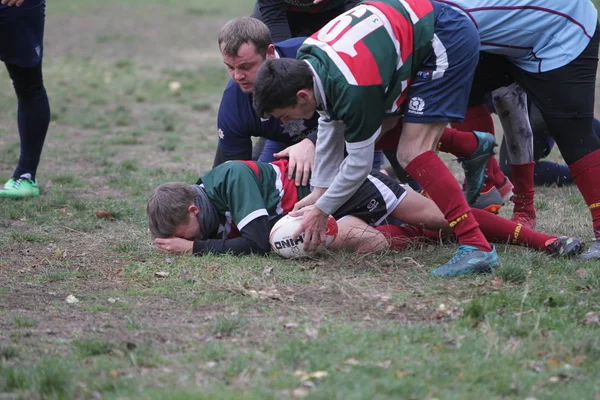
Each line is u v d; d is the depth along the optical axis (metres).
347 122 15.09
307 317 14.52
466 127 20.00
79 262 18.50
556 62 16.80
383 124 16.73
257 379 11.77
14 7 23.20
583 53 16.88
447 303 15.05
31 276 17.53
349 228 18.17
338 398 10.95
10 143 34.41
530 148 20.05
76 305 15.49
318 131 16.91
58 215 23.02
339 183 16.05
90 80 51.06
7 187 24.91
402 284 16.34
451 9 15.80
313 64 14.85
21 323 14.33
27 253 19.42
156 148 33.97
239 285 16.14
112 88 48.66
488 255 16.59
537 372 12.02
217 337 13.55
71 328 14.16
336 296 15.71
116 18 80.25
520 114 19.70
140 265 17.98
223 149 19.72
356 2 22.08
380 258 18.00
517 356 12.50
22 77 24.27
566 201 23.59
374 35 14.88
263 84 14.77
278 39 21.31
